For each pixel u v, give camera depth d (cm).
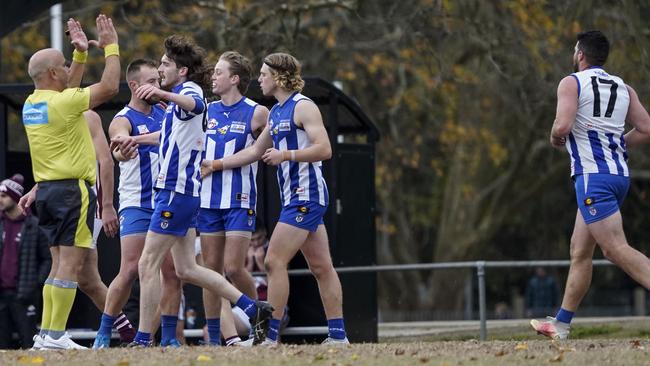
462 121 9519
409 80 9562
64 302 3450
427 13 6825
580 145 3472
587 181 3453
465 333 5403
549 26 6831
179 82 3503
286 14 6638
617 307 11888
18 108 5053
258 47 6581
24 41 8831
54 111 3406
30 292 4703
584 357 2842
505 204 10844
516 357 2864
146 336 3453
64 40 8525
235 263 3750
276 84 3588
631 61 6406
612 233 3434
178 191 3419
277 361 2808
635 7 6272
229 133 3794
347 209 4834
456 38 7069
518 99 8650
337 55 8519
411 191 12094
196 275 3528
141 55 7931
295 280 4794
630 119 3544
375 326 4866
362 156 4894
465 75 7594
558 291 11006
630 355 2883
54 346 3441
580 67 3550
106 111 4953
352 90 9606
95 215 3684
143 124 3784
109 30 3459
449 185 10969
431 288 11244
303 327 4731
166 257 3747
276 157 3500
